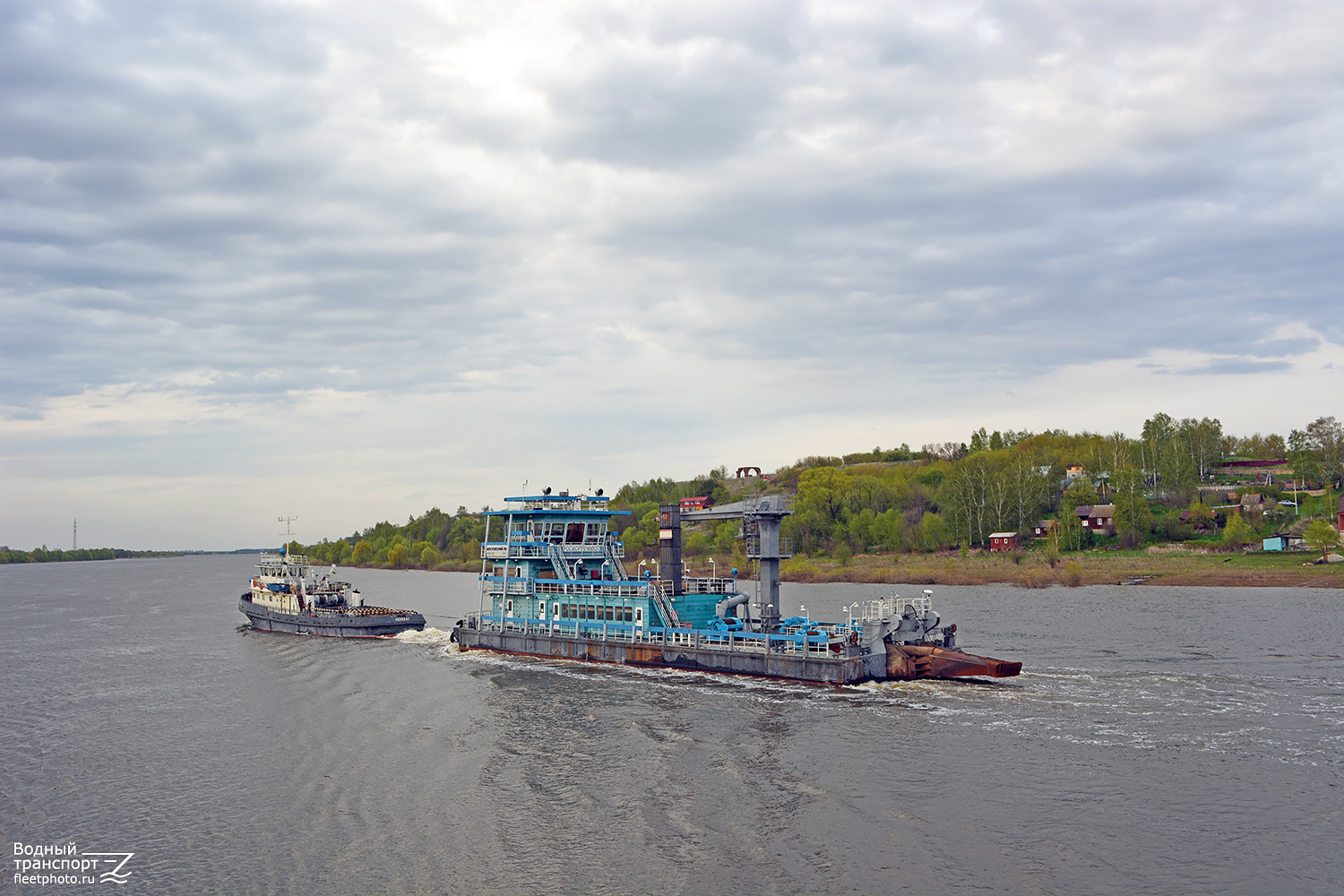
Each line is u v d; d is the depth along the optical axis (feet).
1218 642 260.01
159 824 130.11
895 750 154.71
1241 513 593.42
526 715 187.73
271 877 111.14
